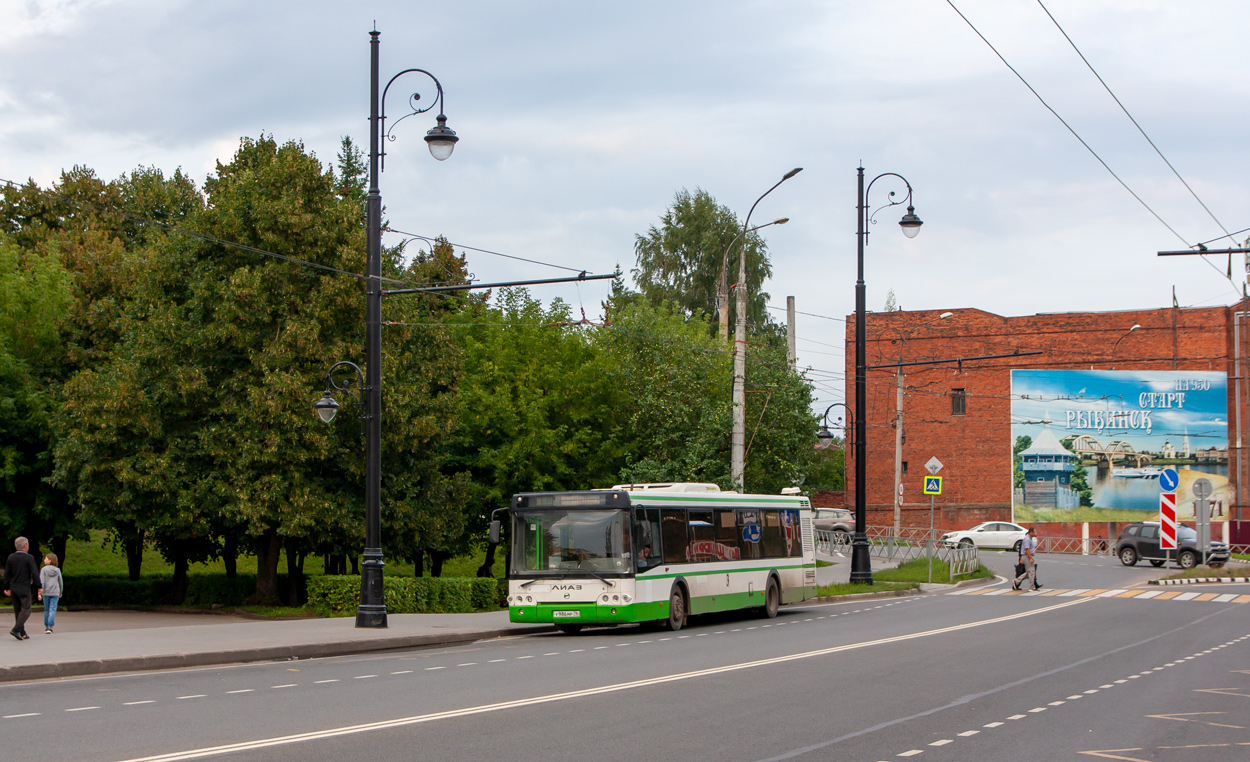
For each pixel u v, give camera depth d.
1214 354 61.47
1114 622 23.44
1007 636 20.38
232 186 29.27
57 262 36.53
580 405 39.19
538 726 10.52
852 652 17.61
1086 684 13.96
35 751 9.09
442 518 31.58
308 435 27.31
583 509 21.95
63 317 35.34
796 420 43.31
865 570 33.84
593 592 21.44
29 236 43.38
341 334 29.20
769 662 16.19
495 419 36.88
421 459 31.53
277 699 12.37
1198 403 61.44
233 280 27.81
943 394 65.31
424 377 32.22
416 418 29.97
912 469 65.50
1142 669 15.53
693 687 13.41
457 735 9.99
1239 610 26.64
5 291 34.47
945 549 40.53
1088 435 62.81
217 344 28.66
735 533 25.42
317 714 11.20
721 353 42.56
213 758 8.80
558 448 37.69
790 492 29.34
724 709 11.68
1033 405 63.69
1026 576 36.16
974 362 64.88
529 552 22.05
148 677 14.66
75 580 36.78
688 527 23.66
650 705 11.92
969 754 9.43
